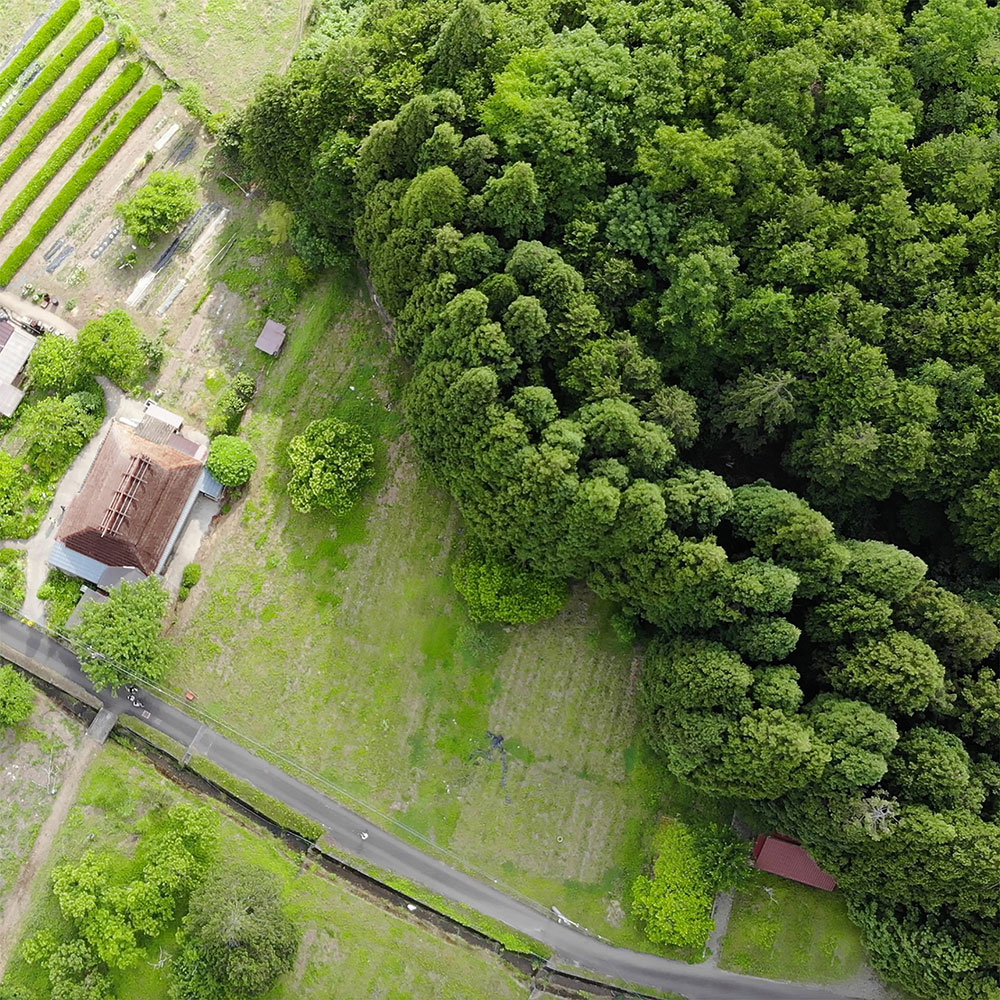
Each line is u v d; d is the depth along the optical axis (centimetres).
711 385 5638
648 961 6047
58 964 5762
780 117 5288
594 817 6153
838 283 5247
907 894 5306
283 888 6072
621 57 5362
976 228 5200
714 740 5250
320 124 5997
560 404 5556
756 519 5244
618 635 6138
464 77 5628
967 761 5125
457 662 6297
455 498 5991
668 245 5372
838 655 5306
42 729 6278
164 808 6172
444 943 6072
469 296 5159
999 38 5431
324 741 6272
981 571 5606
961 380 5097
